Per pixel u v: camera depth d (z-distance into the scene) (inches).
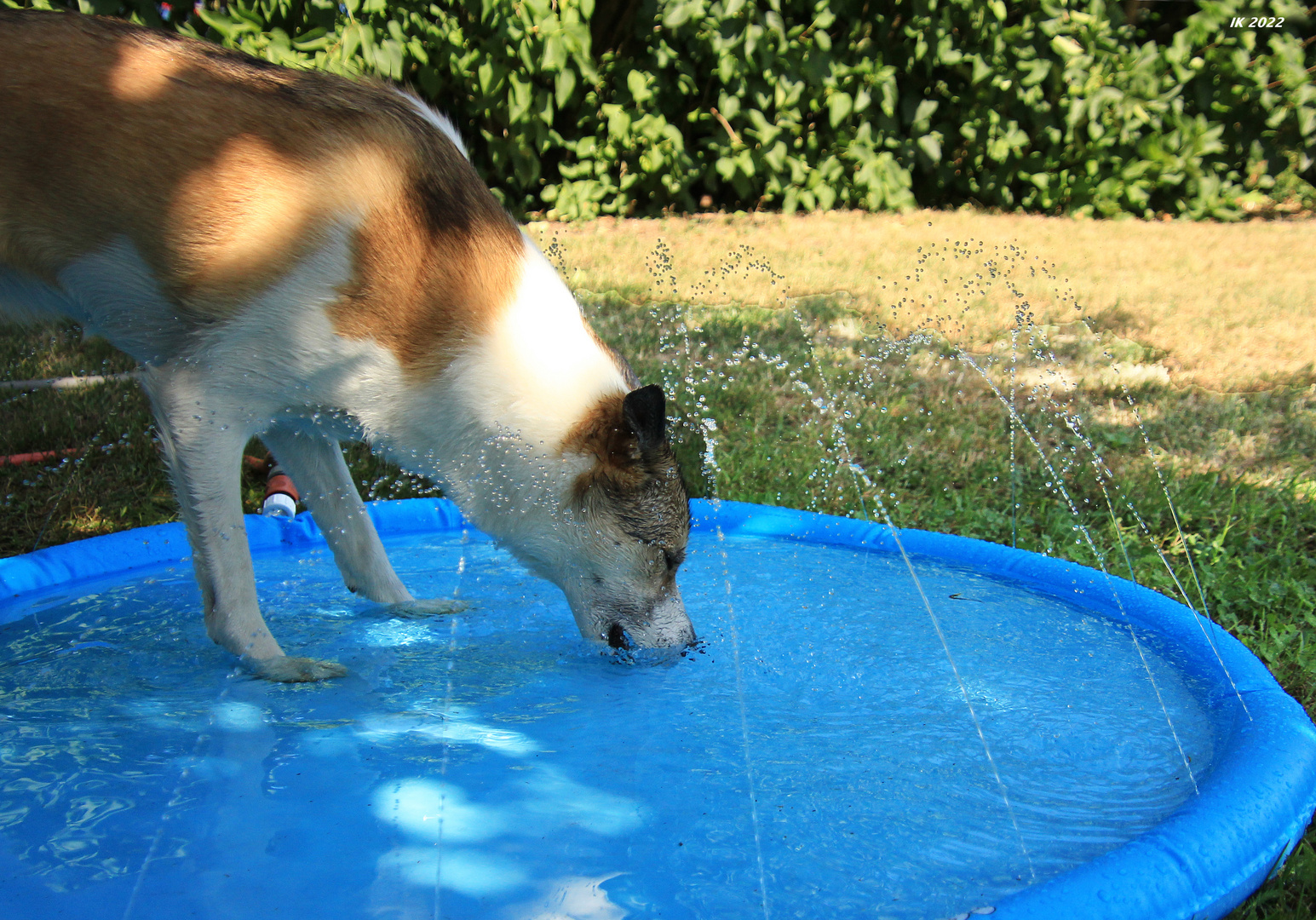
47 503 175.8
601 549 118.0
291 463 128.0
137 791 88.4
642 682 115.3
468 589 148.1
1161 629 128.6
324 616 134.8
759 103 452.8
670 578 121.0
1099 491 193.3
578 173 455.2
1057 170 497.4
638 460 113.5
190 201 100.5
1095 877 70.6
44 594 139.3
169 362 108.2
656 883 77.2
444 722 104.2
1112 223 477.7
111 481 184.5
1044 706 109.1
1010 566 153.6
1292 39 491.5
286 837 82.0
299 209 101.7
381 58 371.6
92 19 104.9
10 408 209.6
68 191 101.3
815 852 81.7
